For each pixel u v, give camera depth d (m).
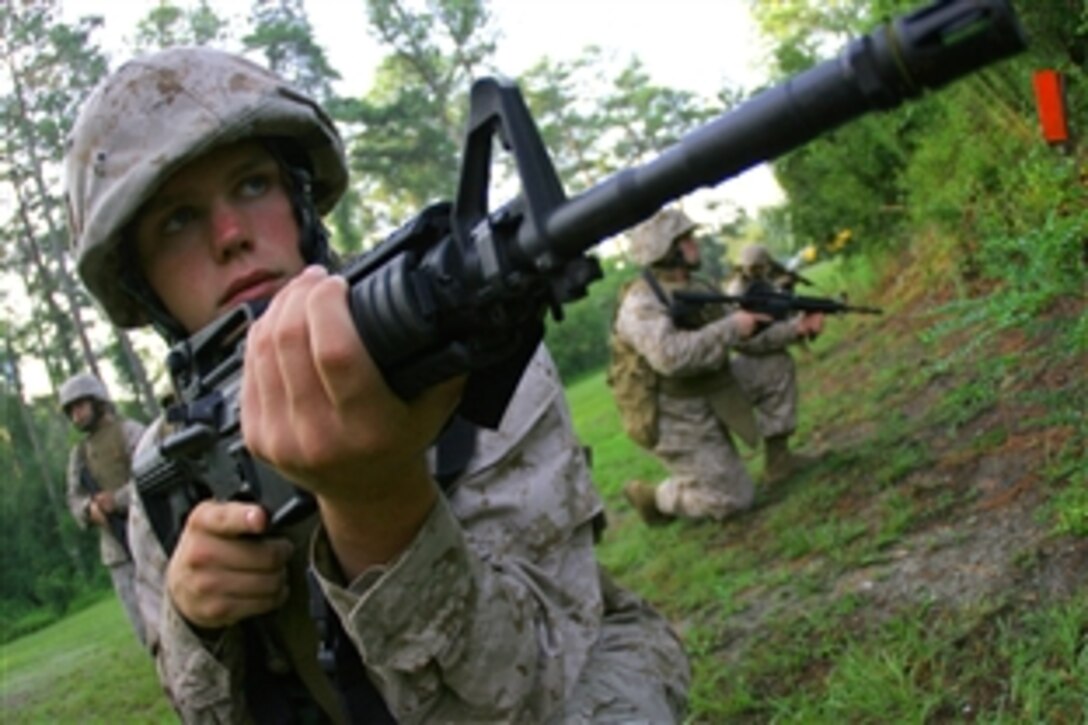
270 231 1.71
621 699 1.54
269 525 1.43
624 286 5.97
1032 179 4.56
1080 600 2.89
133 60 1.71
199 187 1.68
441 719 1.35
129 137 1.67
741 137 0.83
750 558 4.80
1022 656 2.77
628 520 7.00
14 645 20.52
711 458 5.70
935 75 0.75
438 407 1.11
